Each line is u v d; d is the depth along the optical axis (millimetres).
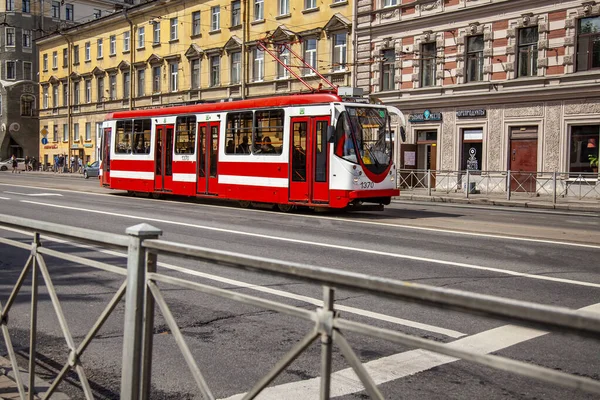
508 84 27672
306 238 12320
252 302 2576
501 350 5414
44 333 6008
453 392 4402
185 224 14570
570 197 24812
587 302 7211
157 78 48219
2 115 69062
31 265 4094
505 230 13945
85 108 57156
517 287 7973
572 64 25734
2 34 68312
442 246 11406
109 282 8141
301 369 4945
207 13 42812
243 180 19188
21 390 4070
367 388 2146
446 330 6031
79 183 34906
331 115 16906
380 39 32531
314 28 35469
